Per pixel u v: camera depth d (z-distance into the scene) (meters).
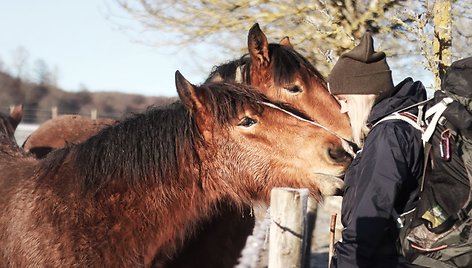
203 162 3.30
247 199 3.36
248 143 3.27
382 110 2.55
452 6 5.98
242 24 6.65
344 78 2.68
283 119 3.27
